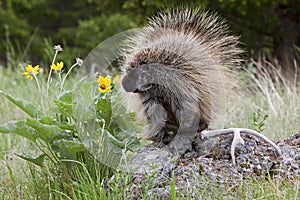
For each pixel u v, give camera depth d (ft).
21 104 24.85
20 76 47.80
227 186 22.65
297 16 54.65
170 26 26.71
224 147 24.85
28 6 86.79
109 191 22.90
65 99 25.11
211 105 25.40
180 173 23.34
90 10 93.25
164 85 24.35
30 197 24.54
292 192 22.09
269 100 34.78
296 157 24.54
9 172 27.30
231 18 52.34
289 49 53.88
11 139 32.01
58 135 24.34
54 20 91.81
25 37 83.76
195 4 45.98
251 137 25.67
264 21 52.65
